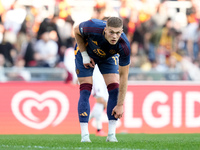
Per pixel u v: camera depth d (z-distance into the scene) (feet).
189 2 145.59
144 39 136.15
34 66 123.85
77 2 135.54
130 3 139.85
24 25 130.11
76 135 90.79
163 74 111.14
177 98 106.11
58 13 132.46
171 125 105.50
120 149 43.52
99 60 53.11
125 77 50.37
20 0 133.18
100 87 84.94
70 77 100.17
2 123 97.60
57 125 99.71
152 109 104.78
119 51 49.03
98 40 49.16
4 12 131.13
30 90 99.04
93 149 43.24
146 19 139.03
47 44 124.36
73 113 100.68
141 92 104.42
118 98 51.62
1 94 97.96
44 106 99.35
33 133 98.43
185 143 54.65
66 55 100.53
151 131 104.42
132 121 103.55
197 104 107.04
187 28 140.77
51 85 100.01
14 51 126.00
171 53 135.54
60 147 46.37
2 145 51.49
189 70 115.85
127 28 136.15
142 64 130.93
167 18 140.67
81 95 53.01
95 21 49.67
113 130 54.19
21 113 98.43
